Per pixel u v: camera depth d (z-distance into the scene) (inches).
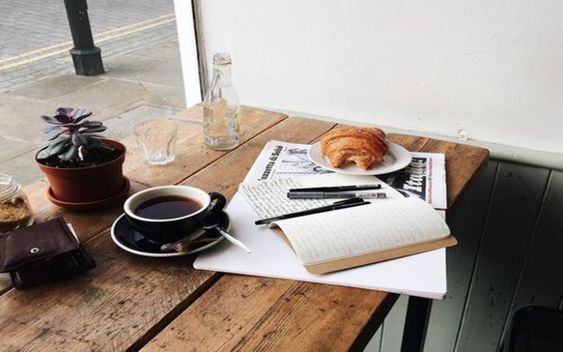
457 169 36.6
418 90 46.9
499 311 51.3
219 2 52.8
